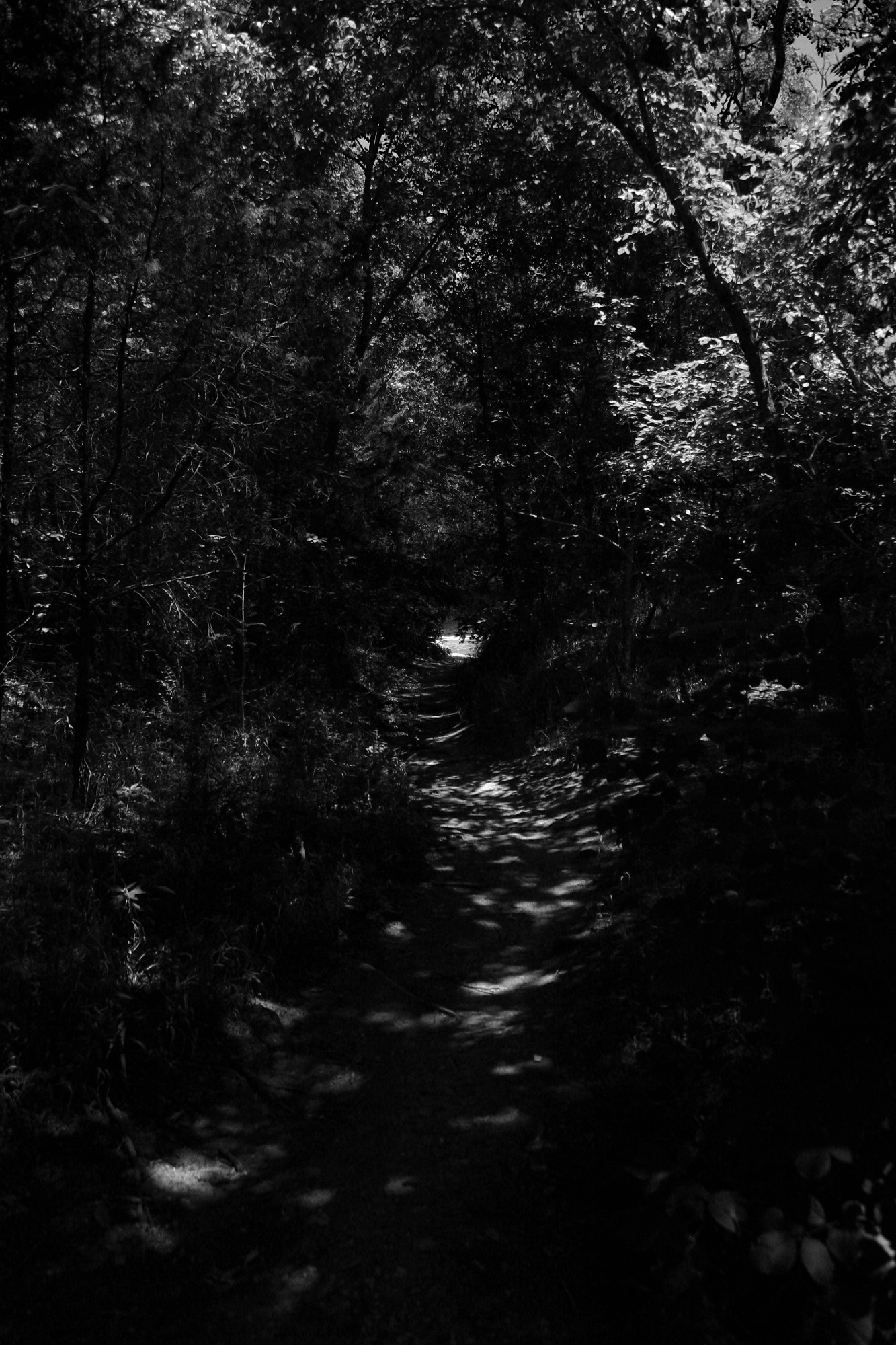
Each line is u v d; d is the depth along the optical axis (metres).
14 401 7.02
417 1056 5.38
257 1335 3.50
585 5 10.16
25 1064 4.61
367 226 13.85
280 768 8.59
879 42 7.34
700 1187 2.97
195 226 7.16
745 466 8.97
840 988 3.26
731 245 9.58
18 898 5.86
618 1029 5.25
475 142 16.30
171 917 6.20
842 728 3.83
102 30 6.52
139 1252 3.84
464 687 15.12
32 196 6.08
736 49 15.98
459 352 17.62
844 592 4.43
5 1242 3.78
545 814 9.26
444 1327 3.54
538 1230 4.00
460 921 7.09
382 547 14.90
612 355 12.59
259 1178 4.34
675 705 3.98
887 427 7.29
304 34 11.75
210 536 9.21
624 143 11.98
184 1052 5.09
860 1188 2.94
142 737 8.54
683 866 6.35
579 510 13.04
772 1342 3.14
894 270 8.65
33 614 8.43
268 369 8.62
